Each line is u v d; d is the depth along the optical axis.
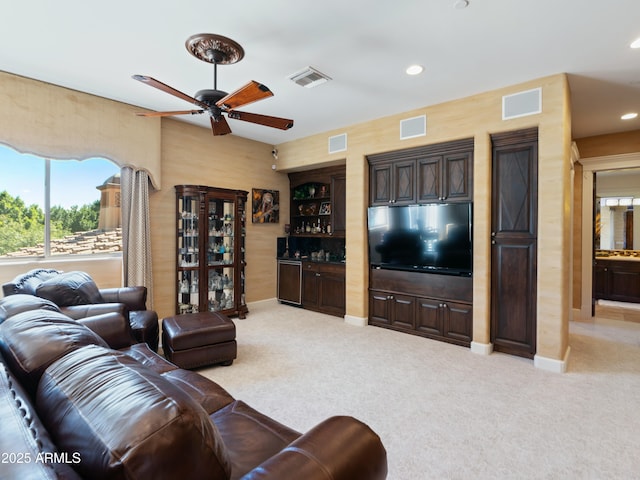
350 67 3.18
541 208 3.35
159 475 0.72
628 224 7.18
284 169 6.04
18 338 1.27
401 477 1.85
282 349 3.81
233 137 5.52
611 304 6.37
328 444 1.04
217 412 1.70
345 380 3.03
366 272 4.83
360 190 4.83
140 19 2.46
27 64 3.14
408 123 4.31
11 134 3.32
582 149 5.29
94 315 2.61
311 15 2.40
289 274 6.03
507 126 3.55
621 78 3.33
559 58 2.97
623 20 2.42
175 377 2.04
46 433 0.82
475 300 3.78
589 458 2.01
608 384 2.97
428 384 2.96
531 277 3.52
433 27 2.54
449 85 3.55
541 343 3.34
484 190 3.71
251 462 1.29
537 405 2.61
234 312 5.11
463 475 1.87
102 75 3.36
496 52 2.89
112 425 0.76
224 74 3.32
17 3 2.26
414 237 4.34
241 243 5.27
